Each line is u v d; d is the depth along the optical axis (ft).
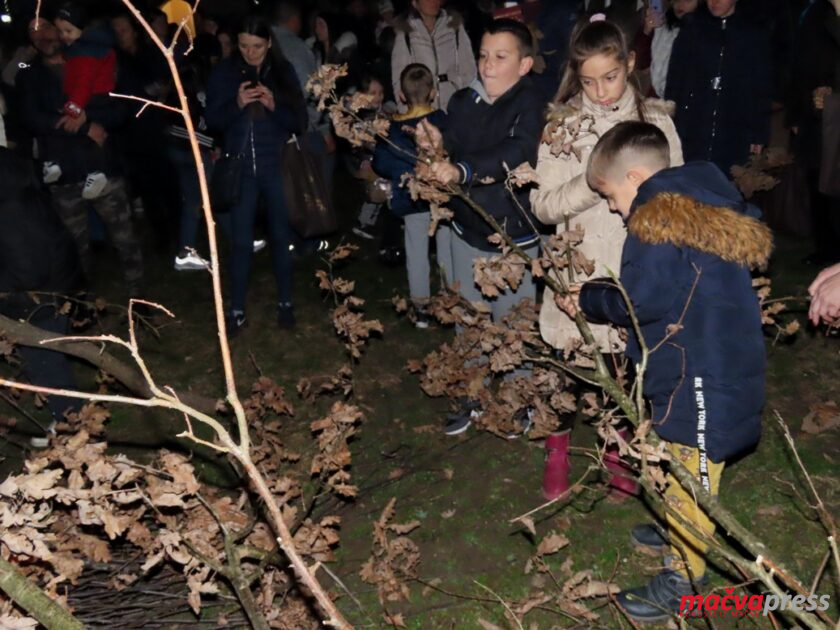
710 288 10.41
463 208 14.85
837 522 13.74
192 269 25.27
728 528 8.71
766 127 21.20
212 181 20.25
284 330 21.36
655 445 9.60
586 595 11.68
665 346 10.78
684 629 10.16
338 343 20.59
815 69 21.36
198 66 25.84
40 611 6.90
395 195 17.76
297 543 12.96
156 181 25.82
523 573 13.28
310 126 24.11
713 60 20.83
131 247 22.61
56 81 21.01
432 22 21.49
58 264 15.26
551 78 20.75
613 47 12.00
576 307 11.40
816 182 21.77
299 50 23.88
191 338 21.38
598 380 10.43
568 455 15.56
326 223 20.51
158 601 12.71
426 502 14.99
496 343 14.34
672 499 10.19
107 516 10.15
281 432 17.25
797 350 18.67
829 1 18.30
